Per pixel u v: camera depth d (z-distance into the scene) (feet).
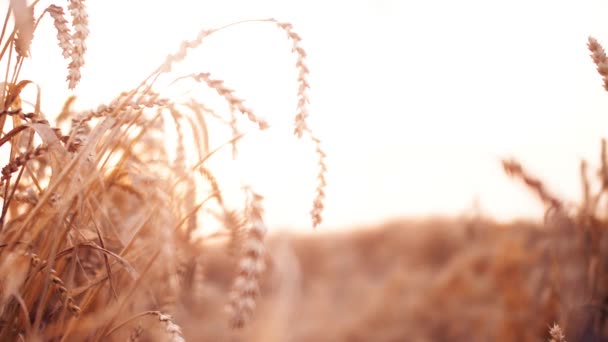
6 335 2.81
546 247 5.08
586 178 4.78
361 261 12.28
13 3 2.76
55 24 2.81
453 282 8.69
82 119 2.93
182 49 2.78
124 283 3.22
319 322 8.89
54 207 2.82
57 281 2.85
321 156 2.96
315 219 2.98
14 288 2.70
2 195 3.01
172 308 3.25
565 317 4.65
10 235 2.90
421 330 8.39
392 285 9.96
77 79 2.76
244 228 3.05
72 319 2.86
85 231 3.04
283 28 2.89
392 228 12.99
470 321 7.72
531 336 5.12
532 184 4.35
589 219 4.72
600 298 4.62
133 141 3.12
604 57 2.97
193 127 3.08
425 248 11.41
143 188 3.14
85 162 2.85
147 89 2.80
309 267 12.12
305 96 2.89
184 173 3.10
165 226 2.90
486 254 8.33
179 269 3.28
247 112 2.79
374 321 8.95
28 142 3.01
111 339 3.11
